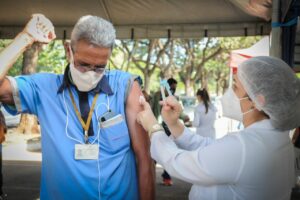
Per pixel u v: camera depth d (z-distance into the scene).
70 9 6.16
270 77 1.49
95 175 1.72
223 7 5.75
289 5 3.13
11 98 1.79
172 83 5.75
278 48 3.56
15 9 6.23
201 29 6.47
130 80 1.83
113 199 1.75
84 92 1.77
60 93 1.78
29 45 1.67
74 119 1.75
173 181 6.57
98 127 1.75
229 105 1.70
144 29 6.62
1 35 6.83
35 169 7.76
